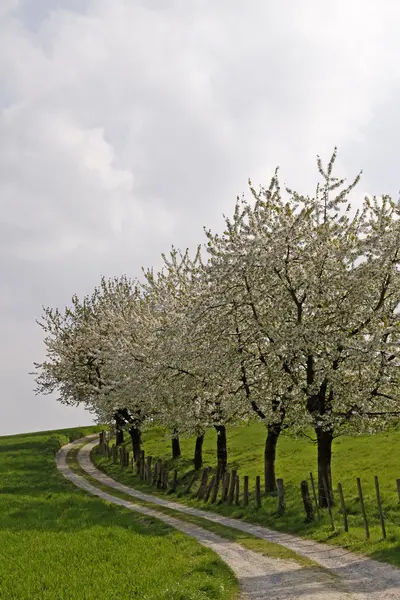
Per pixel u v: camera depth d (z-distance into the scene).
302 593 14.62
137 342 44.38
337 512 25.30
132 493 39.16
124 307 56.47
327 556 18.86
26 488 38.66
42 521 26.78
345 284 26.27
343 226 27.61
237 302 28.27
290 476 35.88
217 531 24.41
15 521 26.62
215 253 28.27
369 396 26.52
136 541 21.98
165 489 39.66
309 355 27.16
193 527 25.66
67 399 60.78
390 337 26.69
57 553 20.14
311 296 27.22
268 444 32.88
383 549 18.38
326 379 27.06
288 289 27.19
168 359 34.19
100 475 49.56
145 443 63.97
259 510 28.16
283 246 27.02
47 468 51.25
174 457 50.66
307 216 27.42
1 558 19.59
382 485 29.55
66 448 71.06
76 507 30.69
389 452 38.25
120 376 46.03
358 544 19.72
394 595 13.79
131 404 46.09
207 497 33.03
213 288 29.22
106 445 60.91
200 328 30.16
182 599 13.68
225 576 16.64
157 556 19.42
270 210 28.23
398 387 26.97
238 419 34.97
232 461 44.31
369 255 25.84
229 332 29.47
